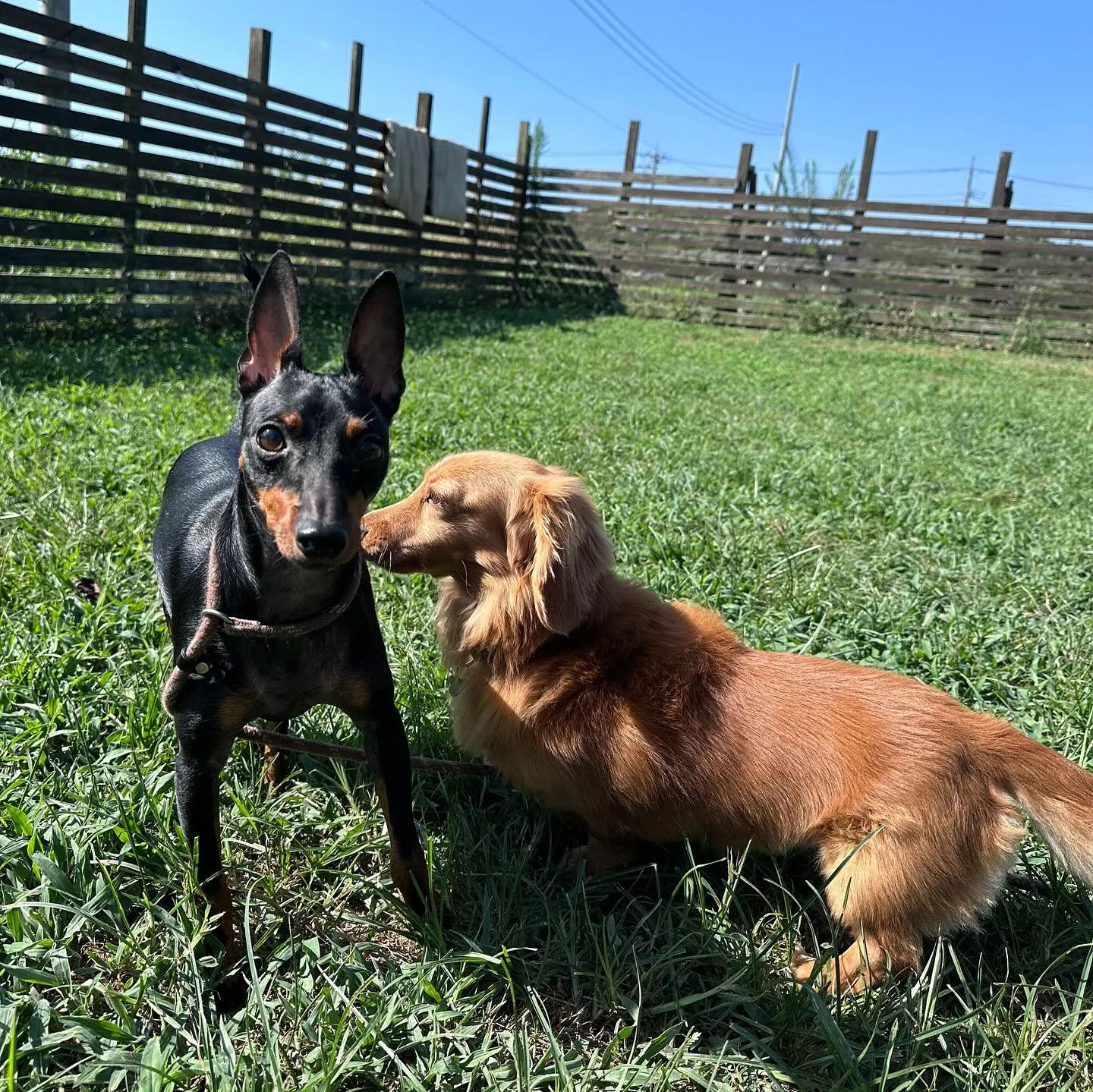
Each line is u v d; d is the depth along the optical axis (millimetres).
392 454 1329
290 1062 498
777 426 1969
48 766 655
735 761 606
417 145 3361
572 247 4559
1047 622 973
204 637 539
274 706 568
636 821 635
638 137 4461
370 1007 522
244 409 575
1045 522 1335
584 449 1553
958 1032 545
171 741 673
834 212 4227
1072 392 2922
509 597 650
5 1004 493
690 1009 554
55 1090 477
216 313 2473
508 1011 548
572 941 567
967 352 3965
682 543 1088
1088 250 3930
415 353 2418
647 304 4523
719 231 4367
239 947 553
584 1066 506
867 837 566
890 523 1293
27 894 537
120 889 567
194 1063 481
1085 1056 528
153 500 1021
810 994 526
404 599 922
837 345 3908
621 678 637
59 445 1176
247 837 629
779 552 1117
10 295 1984
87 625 792
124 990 524
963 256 4098
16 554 892
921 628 940
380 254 3371
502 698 657
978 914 589
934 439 1969
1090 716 782
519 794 707
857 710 605
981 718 615
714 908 621
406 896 583
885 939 573
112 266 2211
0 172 1891
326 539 500
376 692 583
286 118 2703
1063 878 639
